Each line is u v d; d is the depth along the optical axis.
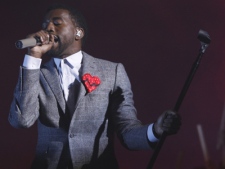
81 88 7.02
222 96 15.03
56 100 7.01
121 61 15.12
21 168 15.16
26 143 15.18
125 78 7.38
